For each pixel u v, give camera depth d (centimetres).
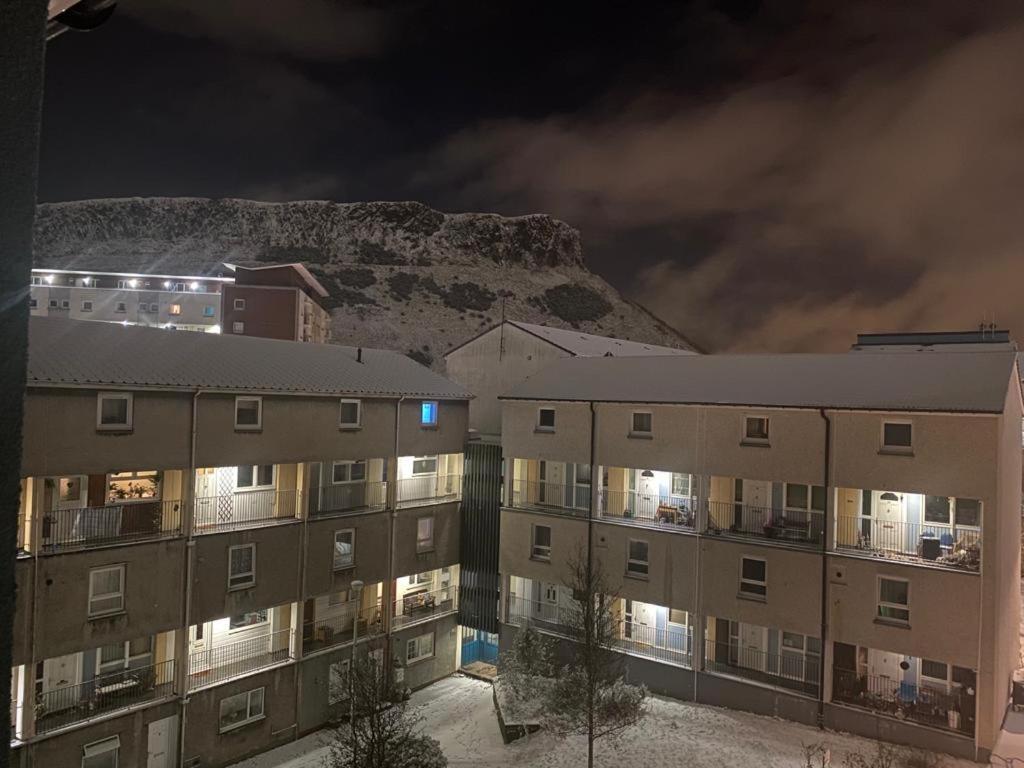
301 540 2619
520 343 4272
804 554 2445
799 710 2439
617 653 2808
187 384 2259
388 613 2944
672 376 2986
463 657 3328
